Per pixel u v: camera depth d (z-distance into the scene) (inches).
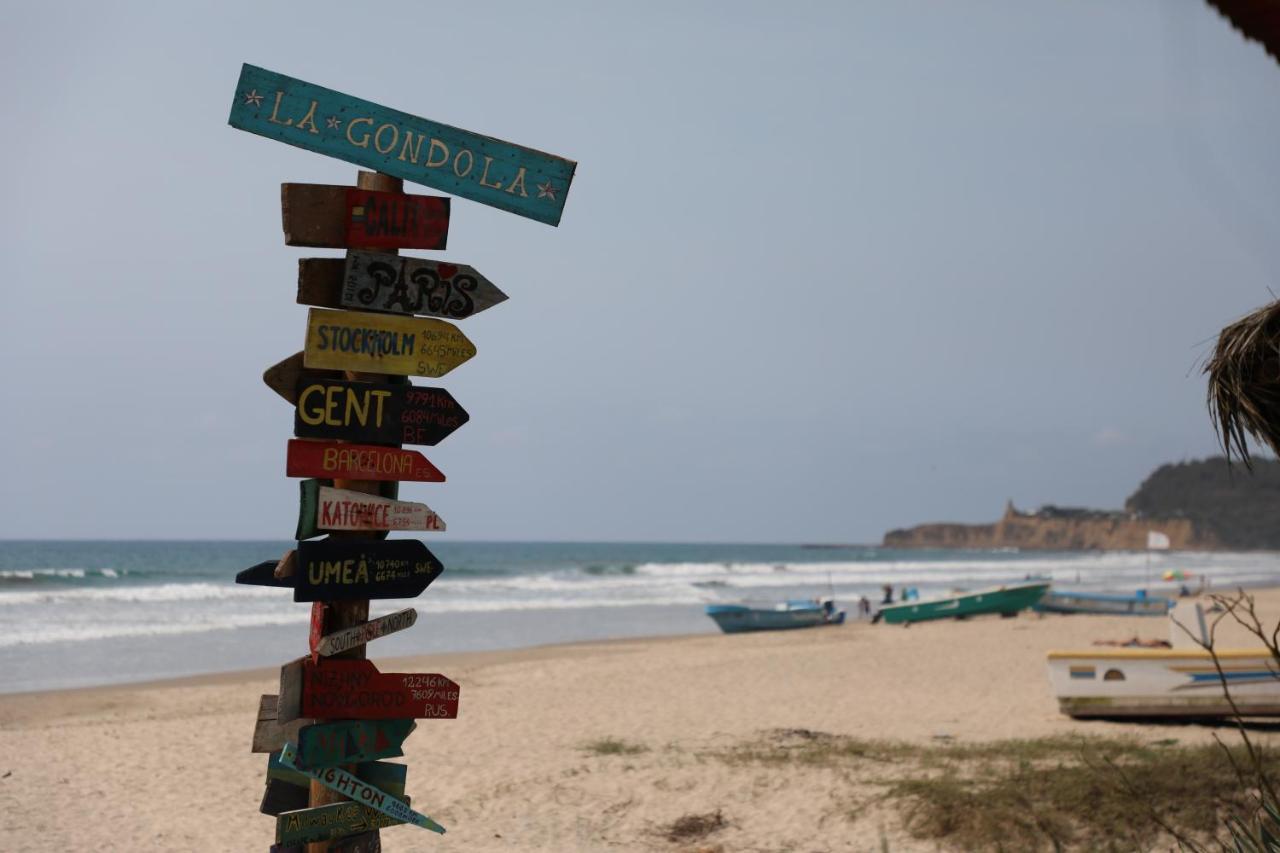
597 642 1245.7
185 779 438.0
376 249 157.1
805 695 705.6
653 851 324.2
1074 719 534.3
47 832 356.5
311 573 152.3
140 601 1747.0
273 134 156.2
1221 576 4045.3
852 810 347.9
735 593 2549.2
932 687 746.2
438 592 2316.7
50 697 709.9
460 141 161.0
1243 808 295.0
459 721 579.2
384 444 156.8
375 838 158.7
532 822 357.1
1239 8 49.1
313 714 155.0
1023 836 296.7
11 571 2711.6
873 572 4119.1
